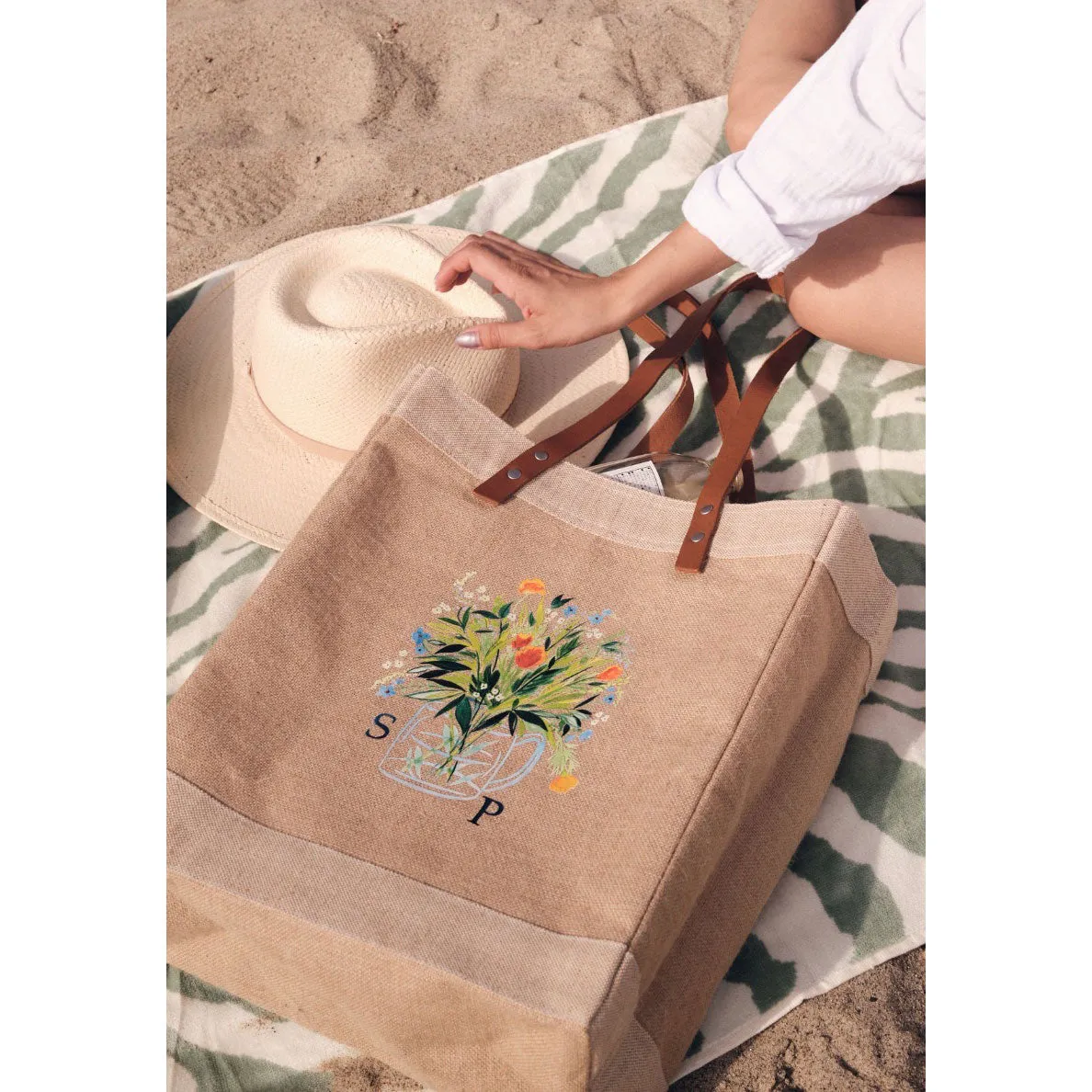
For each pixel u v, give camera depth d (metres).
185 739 1.07
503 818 1.02
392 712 1.10
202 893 0.98
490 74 2.21
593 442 1.55
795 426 1.57
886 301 1.48
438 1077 0.99
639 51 2.21
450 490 1.25
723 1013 1.09
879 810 1.21
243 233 1.97
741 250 1.31
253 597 1.15
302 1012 1.04
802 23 1.67
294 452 1.53
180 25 2.33
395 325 1.39
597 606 1.17
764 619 1.09
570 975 0.90
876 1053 1.06
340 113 2.16
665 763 1.03
